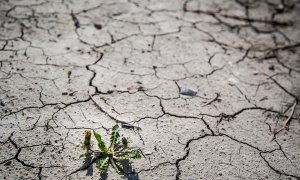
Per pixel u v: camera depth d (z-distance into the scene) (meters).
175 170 0.84
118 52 1.06
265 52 1.13
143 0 1.26
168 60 1.06
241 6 1.30
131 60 1.05
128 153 0.84
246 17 1.25
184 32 1.16
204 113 0.94
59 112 0.91
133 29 1.14
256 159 0.88
